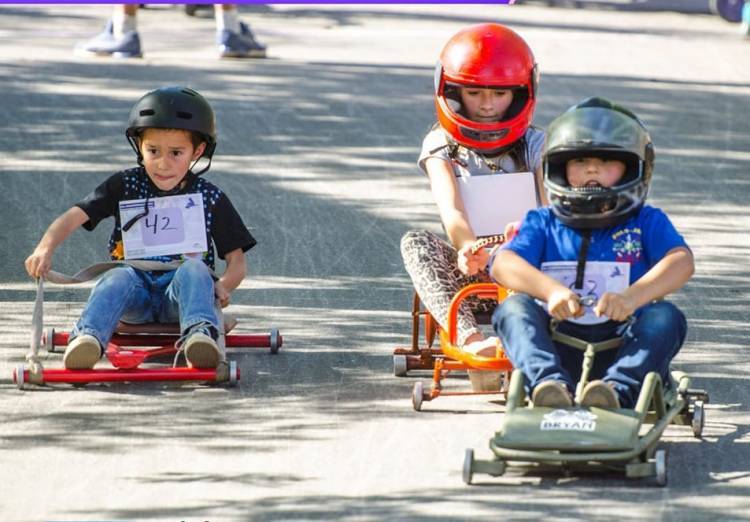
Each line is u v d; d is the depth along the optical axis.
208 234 13.63
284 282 16.45
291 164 22.30
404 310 15.52
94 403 12.44
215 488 10.59
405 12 42.50
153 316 13.40
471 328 12.16
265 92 27.84
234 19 31.89
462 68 12.59
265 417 12.15
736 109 28.45
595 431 10.26
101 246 17.62
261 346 13.84
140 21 38.22
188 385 12.95
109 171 21.30
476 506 10.20
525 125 12.84
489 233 12.96
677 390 11.43
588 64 33.19
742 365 13.74
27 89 27.09
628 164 11.29
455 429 11.91
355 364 13.66
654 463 10.48
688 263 11.12
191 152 13.48
